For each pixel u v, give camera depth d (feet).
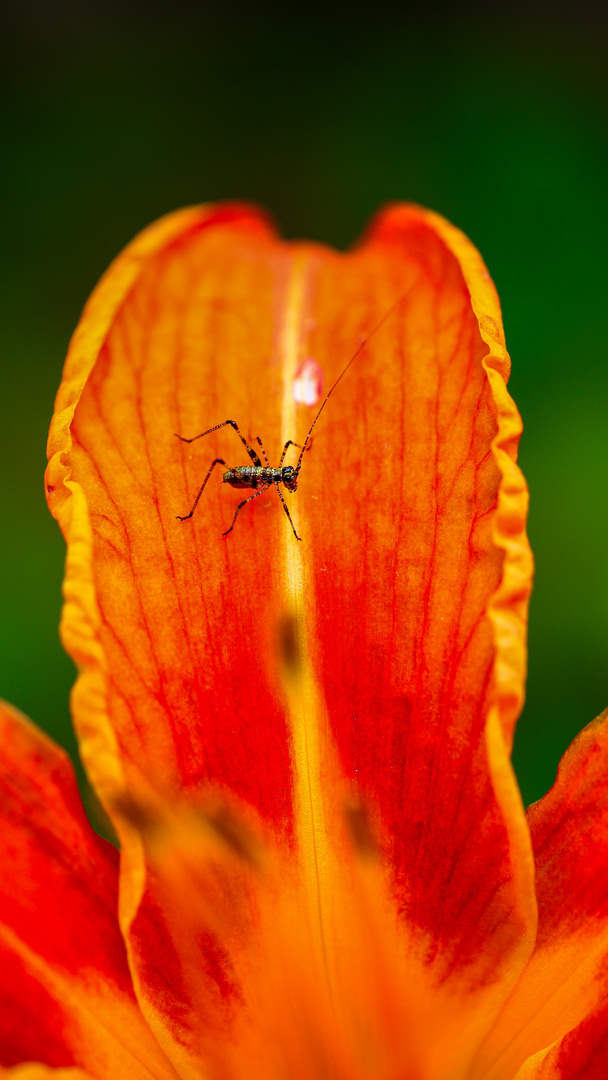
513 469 0.61
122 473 0.63
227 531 0.64
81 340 0.64
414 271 0.67
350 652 0.63
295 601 0.63
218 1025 0.62
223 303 0.67
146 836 0.62
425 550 0.63
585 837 0.62
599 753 0.62
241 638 0.63
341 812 0.63
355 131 1.27
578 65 1.25
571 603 0.93
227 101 1.34
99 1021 0.61
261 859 0.63
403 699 0.62
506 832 0.61
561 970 0.62
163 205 1.30
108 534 0.63
